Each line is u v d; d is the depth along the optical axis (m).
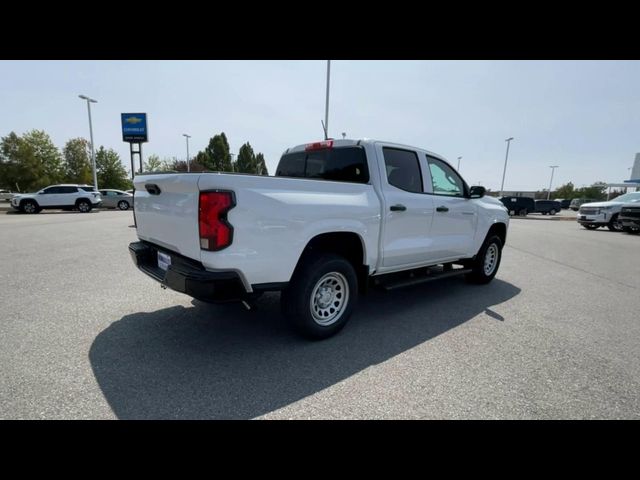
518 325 3.87
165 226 3.06
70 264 6.30
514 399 2.44
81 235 10.31
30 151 45.72
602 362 3.01
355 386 2.54
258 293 2.81
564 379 2.72
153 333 3.38
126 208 26.31
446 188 4.72
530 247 10.42
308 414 2.22
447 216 4.53
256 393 2.43
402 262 4.05
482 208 5.21
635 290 5.51
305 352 3.06
